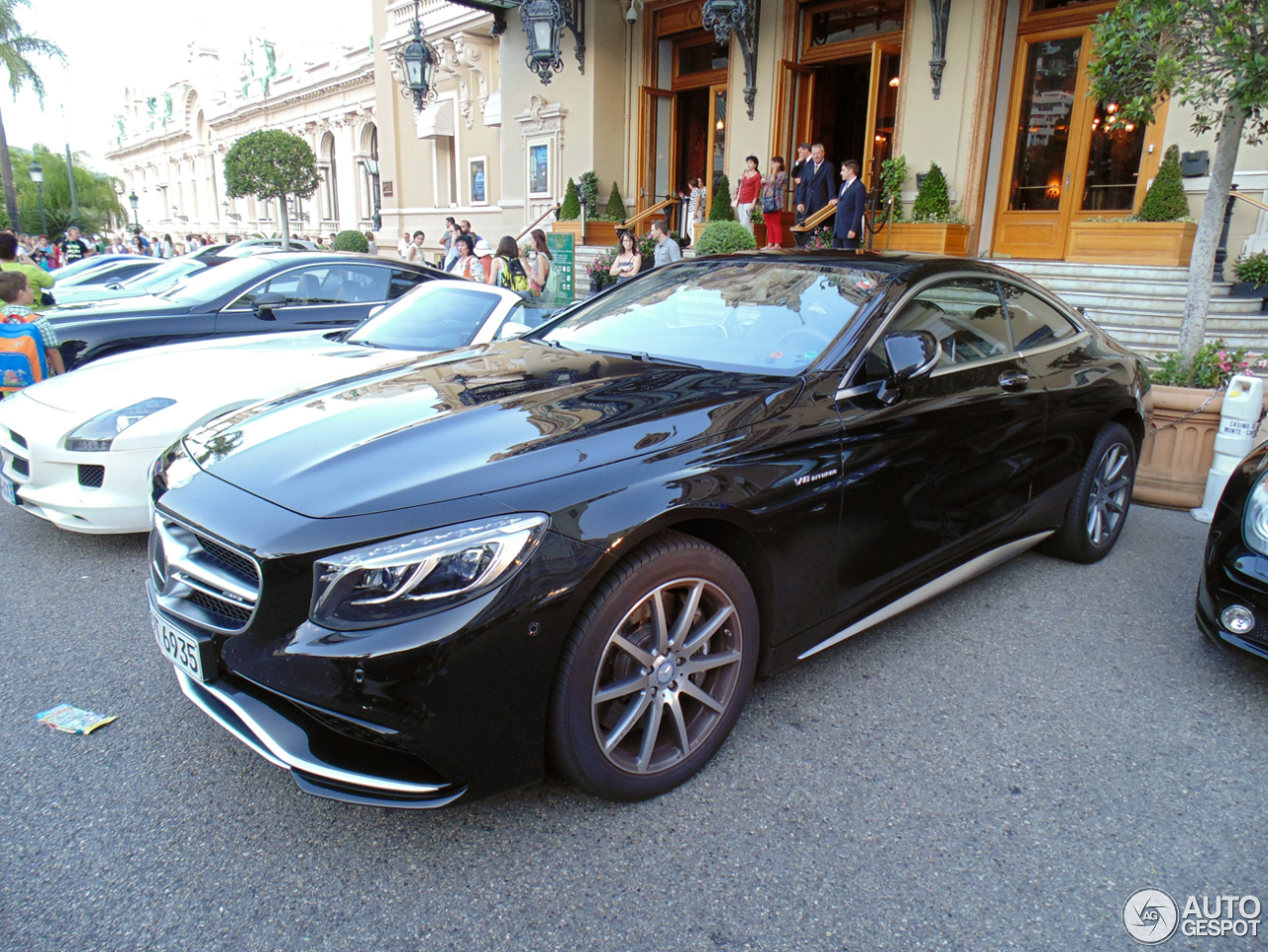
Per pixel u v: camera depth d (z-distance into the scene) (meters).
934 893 2.11
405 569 1.93
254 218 42.94
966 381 3.21
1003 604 3.80
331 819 2.33
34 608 3.61
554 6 11.69
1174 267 8.96
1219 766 2.65
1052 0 10.59
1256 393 4.84
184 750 2.63
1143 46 5.00
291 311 6.75
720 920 2.00
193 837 2.25
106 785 2.45
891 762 2.63
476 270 11.48
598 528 2.11
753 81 13.48
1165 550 4.54
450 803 2.06
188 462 2.47
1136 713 2.94
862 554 2.87
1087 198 10.56
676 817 2.36
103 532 4.10
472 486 2.08
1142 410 4.35
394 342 5.36
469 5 16.16
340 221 34.66
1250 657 2.90
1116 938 1.97
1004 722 2.86
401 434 2.37
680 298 3.49
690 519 2.33
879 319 2.98
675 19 14.86
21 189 50.31
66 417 4.05
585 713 2.19
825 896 2.09
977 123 10.98
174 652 2.26
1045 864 2.21
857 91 14.04
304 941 1.92
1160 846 2.29
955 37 11.05
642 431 2.38
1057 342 3.88
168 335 6.30
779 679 3.12
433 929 1.96
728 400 2.59
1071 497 4.04
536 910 2.02
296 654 1.96
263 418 2.67
